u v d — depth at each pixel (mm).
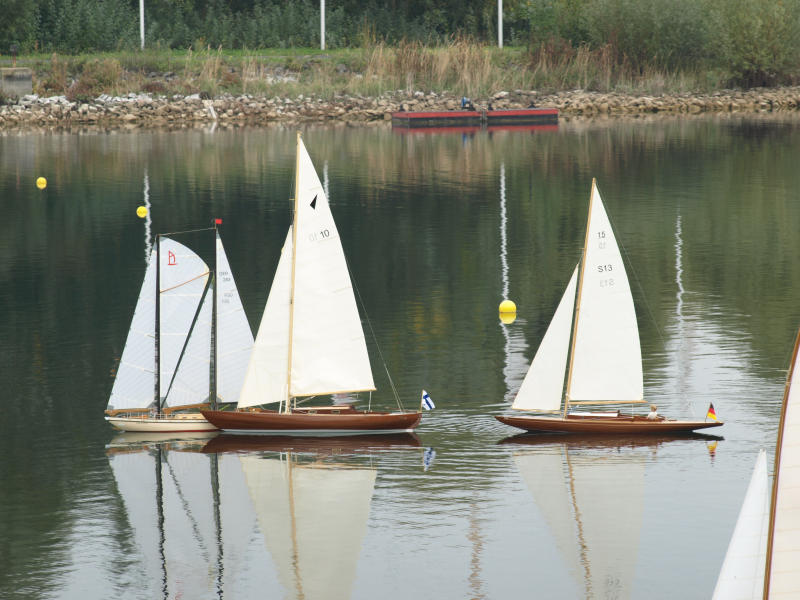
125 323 96125
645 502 59375
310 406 74875
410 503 59719
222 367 71312
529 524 56844
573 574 51438
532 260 118938
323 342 70375
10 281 111062
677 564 52281
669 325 94062
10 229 136375
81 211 147250
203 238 129500
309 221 69500
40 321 96812
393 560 53094
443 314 97812
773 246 124875
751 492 36344
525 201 153500
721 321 95062
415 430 71125
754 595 36469
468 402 75875
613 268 68750
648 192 160125
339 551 54094
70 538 56031
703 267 115562
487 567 52188
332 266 70062
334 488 61938
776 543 32719
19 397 77812
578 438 69312
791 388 32250
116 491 62031
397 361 84875
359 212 146625
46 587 50719
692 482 61938
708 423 68750
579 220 140125
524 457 66188
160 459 66875
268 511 59094
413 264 117312
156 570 52375
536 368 70250
